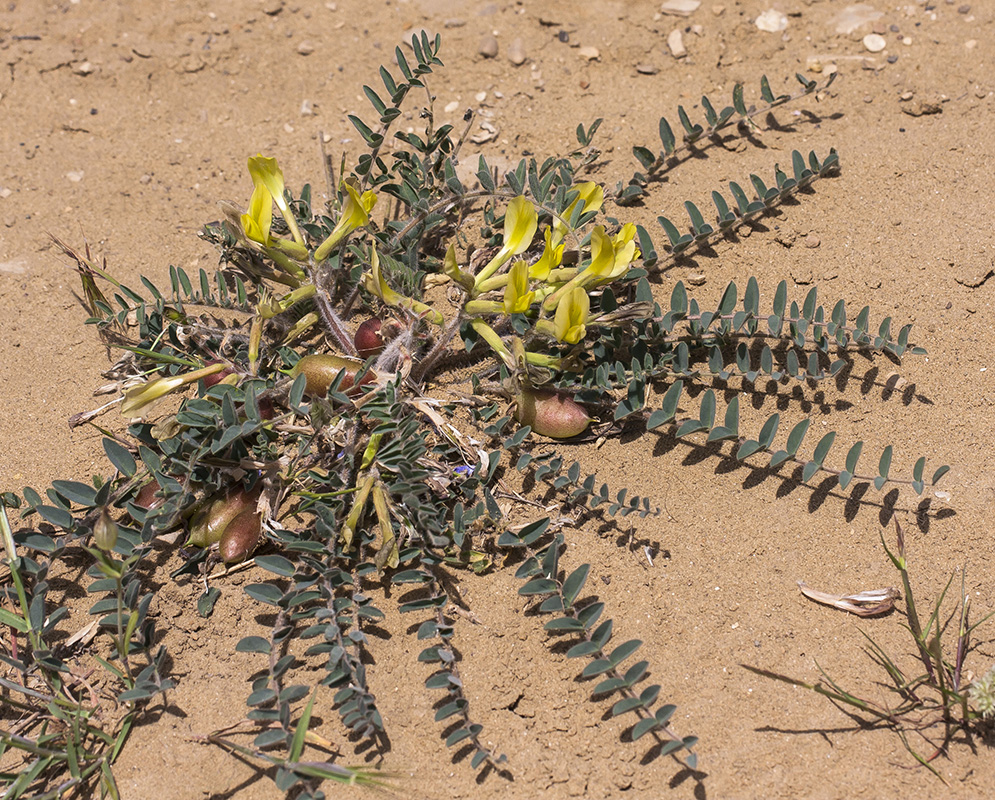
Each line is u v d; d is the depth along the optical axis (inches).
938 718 22.2
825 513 23.7
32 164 28.2
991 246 25.6
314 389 23.6
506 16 29.9
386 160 27.9
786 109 27.9
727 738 22.2
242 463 23.2
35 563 22.9
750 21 29.3
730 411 23.1
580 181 27.1
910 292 25.3
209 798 22.1
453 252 22.7
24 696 22.8
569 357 23.6
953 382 24.5
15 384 25.3
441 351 24.3
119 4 30.5
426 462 23.5
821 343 24.0
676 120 28.0
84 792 22.2
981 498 23.7
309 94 29.1
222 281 25.3
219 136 28.6
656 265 25.5
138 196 27.6
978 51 28.4
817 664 22.7
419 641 22.9
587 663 22.7
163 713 22.6
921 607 23.0
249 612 23.1
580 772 22.1
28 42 29.9
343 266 25.6
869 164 26.8
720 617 23.0
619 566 23.4
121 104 29.1
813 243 25.8
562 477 23.4
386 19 30.1
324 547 22.7
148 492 23.5
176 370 24.8
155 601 23.2
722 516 23.7
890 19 29.1
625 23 29.6
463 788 22.0
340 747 22.3
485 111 28.5
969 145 27.0
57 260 26.8
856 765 22.0
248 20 30.2
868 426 24.3
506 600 23.1
